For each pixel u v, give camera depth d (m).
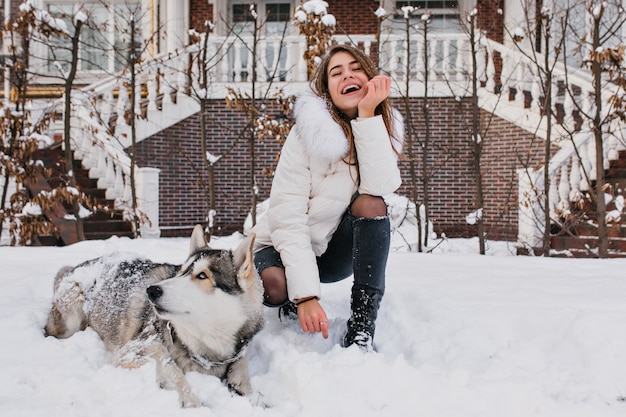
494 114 11.55
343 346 2.91
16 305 3.55
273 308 3.42
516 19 12.16
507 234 11.02
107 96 11.32
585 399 2.46
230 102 8.91
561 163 9.23
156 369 2.46
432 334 3.14
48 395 2.35
